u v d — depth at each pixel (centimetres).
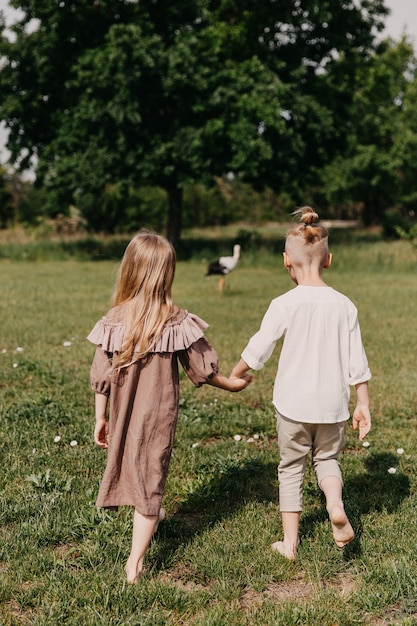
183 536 333
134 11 2281
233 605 271
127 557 306
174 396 291
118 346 284
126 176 2323
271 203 6419
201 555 307
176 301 1252
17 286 1541
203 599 272
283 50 2433
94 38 2384
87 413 539
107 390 292
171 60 2092
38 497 366
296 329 300
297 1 2330
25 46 2392
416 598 271
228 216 5016
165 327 286
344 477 413
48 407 536
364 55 2578
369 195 4075
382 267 1956
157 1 2303
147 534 280
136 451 282
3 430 486
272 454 453
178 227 2530
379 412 561
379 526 340
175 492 386
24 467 412
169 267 294
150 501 278
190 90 2191
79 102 2316
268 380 663
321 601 271
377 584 285
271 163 2328
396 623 256
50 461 423
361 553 314
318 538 327
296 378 299
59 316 1048
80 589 278
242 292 1420
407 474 419
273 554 308
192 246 2530
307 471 418
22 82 2486
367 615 266
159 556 308
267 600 274
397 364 732
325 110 2277
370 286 1548
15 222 4369
